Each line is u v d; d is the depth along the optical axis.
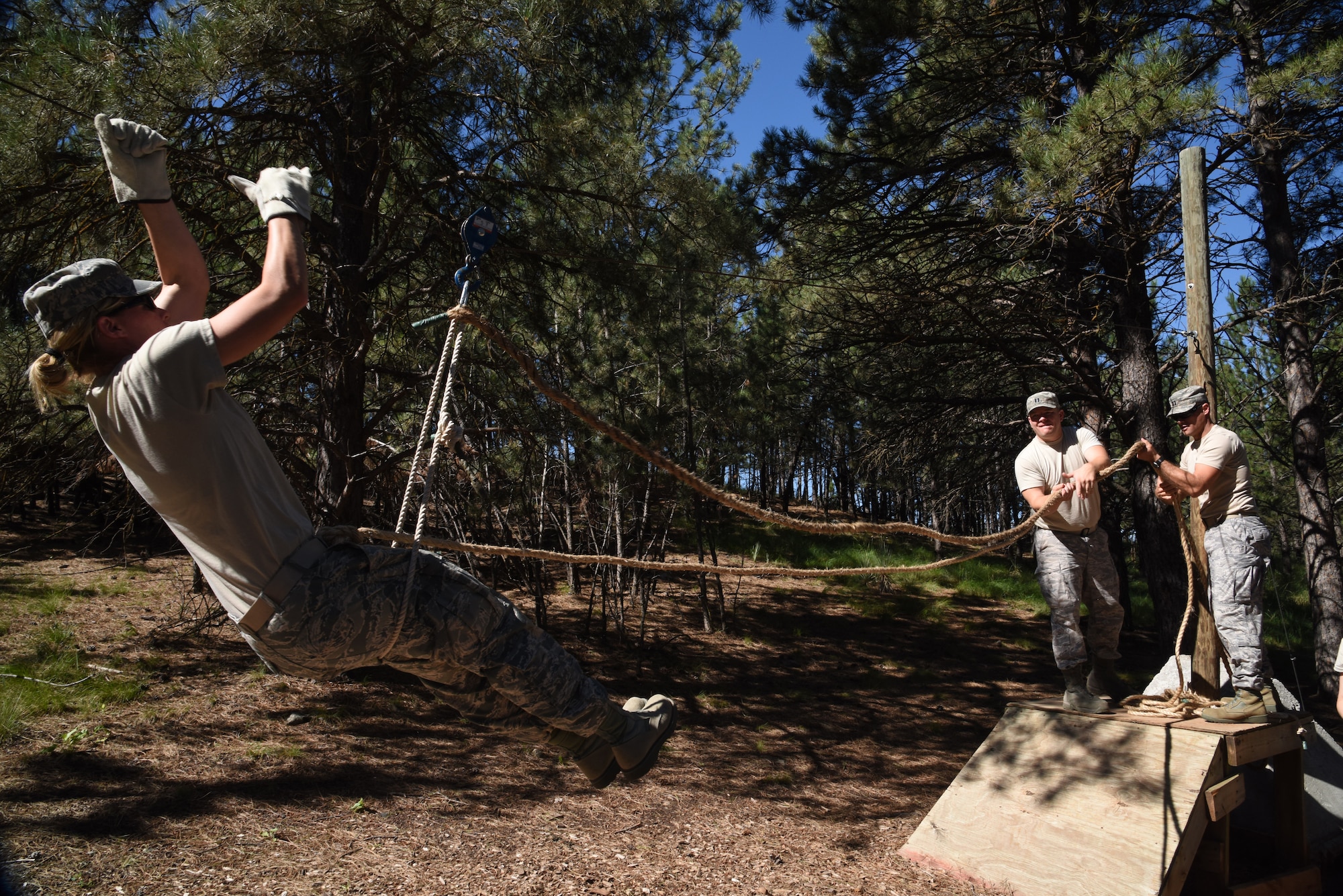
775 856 5.34
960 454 15.79
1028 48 10.46
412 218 9.34
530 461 10.90
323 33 6.57
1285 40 9.92
